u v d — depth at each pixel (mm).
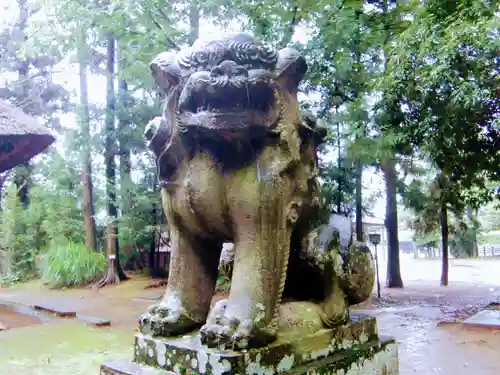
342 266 2430
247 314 2023
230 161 2148
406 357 4289
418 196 11070
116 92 11930
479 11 5578
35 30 8586
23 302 9109
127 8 6867
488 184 8859
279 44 6852
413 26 6125
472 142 6594
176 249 2330
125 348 4875
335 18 6766
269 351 2016
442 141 6469
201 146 2154
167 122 2209
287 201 2193
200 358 1970
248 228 2113
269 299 2092
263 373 1976
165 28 7035
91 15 7074
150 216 12039
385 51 7160
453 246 25109
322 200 2588
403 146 6996
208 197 2127
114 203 12055
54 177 14188
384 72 7008
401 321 6562
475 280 13672
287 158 2162
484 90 5406
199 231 2264
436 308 7996
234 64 1981
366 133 7082
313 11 6855
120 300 9375
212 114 1998
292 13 6871
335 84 7602
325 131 2508
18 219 13977
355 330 2506
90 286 11852
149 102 11453
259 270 2090
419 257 26391
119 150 11977
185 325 2246
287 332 2205
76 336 5527
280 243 2158
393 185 11320
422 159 9352
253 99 2037
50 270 12117
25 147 8000
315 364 2168
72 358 4426
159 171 2264
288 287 2609
